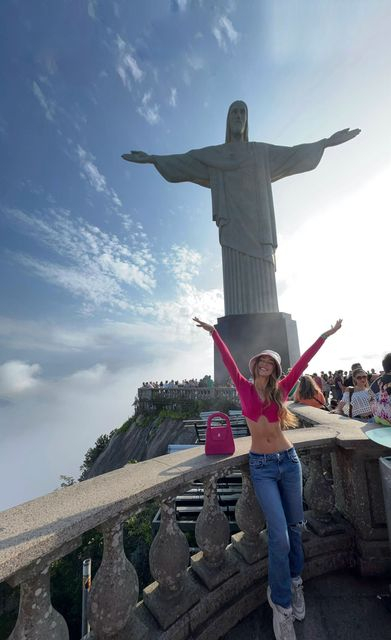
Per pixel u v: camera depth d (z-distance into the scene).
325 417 4.06
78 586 9.52
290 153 20.42
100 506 1.62
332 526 2.73
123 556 1.79
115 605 1.67
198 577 2.26
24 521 1.47
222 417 2.56
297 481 2.24
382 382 3.24
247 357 17.69
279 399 2.22
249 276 18.95
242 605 2.24
